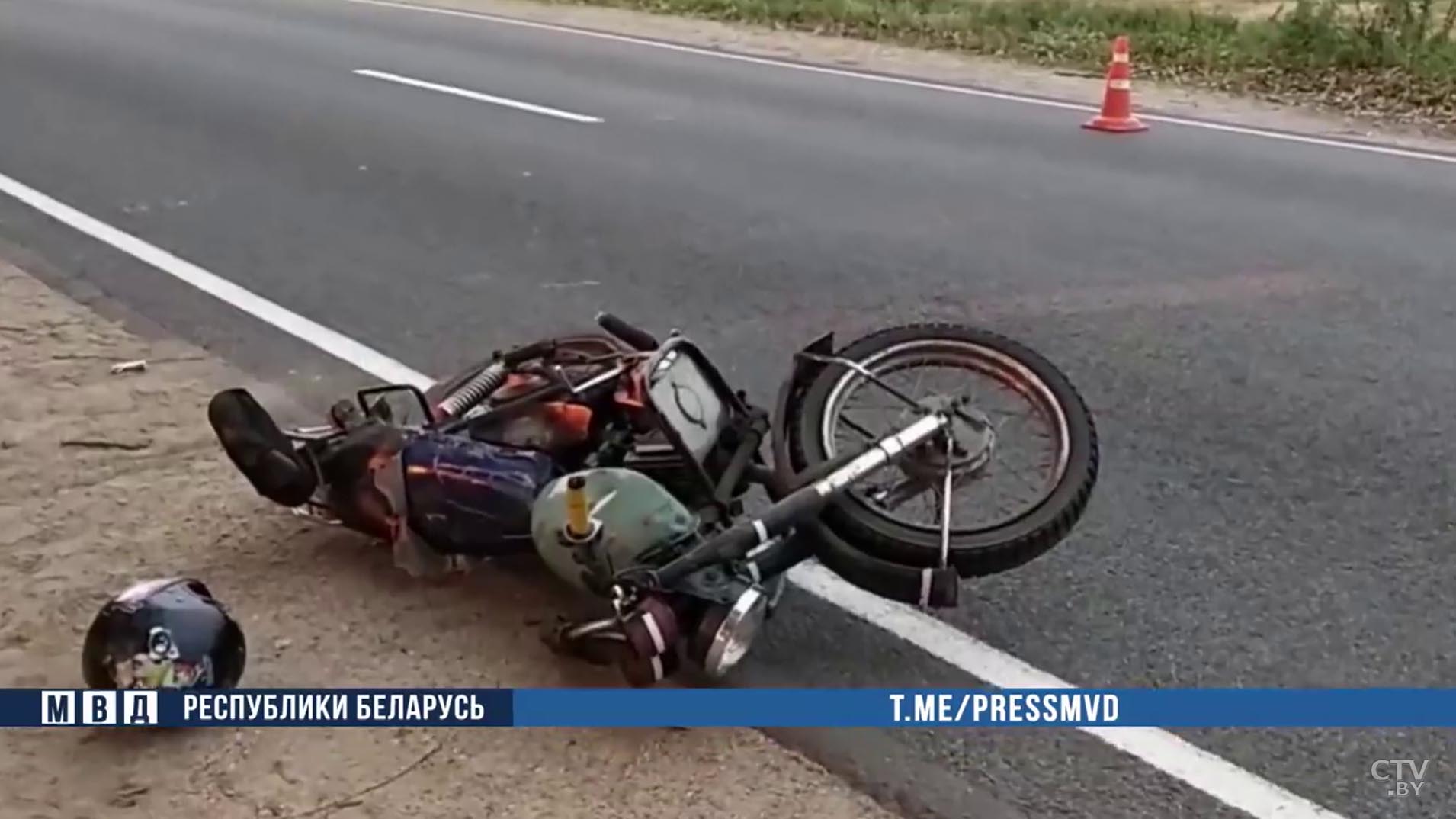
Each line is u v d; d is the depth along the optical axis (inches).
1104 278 283.6
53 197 340.2
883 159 390.0
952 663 152.5
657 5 746.2
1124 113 443.2
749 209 333.7
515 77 520.1
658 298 269.3
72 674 147.4
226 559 169.3
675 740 138.6
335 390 222.8
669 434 152.2
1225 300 269.7
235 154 386.6
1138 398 221.8
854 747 138.5
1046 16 661.3
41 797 130.0
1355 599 164.6
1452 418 214.4
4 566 167.5
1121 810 130.6
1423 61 534.3
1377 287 278.5
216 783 131.5
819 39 641.0
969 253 300.4
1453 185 373.1
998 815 129.5
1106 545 176.1
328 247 300.2
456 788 131.0
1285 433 209.0
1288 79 542.6
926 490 155.2
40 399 214.5
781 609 161.9
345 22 675.4
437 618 157.6
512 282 277.9
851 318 258.8
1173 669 151.6
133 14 693.9
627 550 142.5
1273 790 132.9
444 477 156.1
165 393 217.6
